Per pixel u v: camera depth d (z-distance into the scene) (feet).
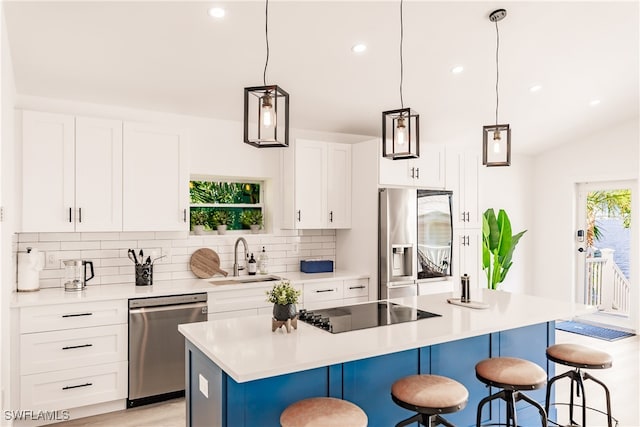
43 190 10.66
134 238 12.91
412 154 7.79
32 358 9.86
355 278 14.61
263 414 6.51
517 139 19.56
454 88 13.82
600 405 11.46
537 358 10.23
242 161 14.55
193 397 7.54
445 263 15.71
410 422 7.20
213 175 14.10
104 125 11.39
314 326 8.04
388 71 12.33
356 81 12.71
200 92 12.25
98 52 9.97
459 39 11.10
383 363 7.77
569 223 20.53
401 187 15.07
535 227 21.84
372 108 14.51
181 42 9.98
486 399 8.31
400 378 7.84
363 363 7.54
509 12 10.14
